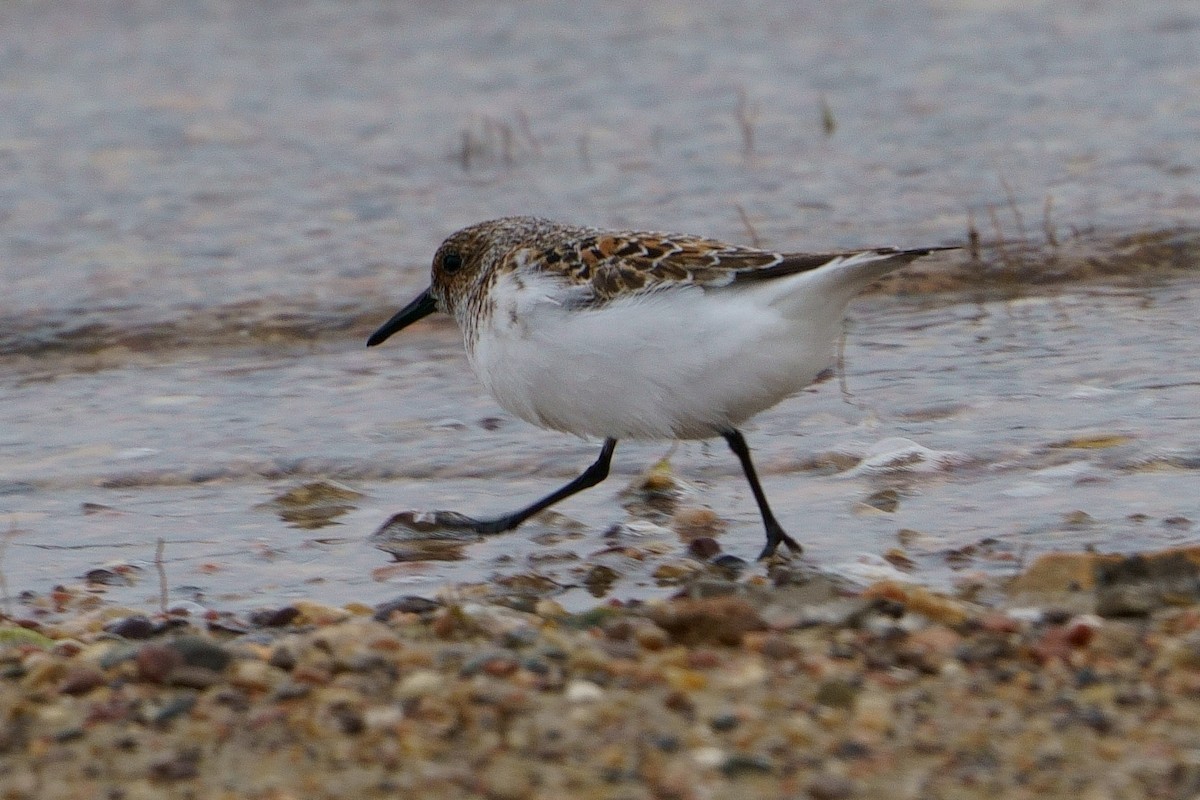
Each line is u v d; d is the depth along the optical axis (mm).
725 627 7777
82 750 6871
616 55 24922
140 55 25188
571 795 6406
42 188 19375
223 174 19859
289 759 6762
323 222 18203
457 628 8047
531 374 9188
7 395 13906
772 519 9602
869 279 8734
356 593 9531
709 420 9086
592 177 19406
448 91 23328
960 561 9391
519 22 26828
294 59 24969
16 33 26297
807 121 21250
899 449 11367
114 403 13609
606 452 10211
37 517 11125
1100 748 6621
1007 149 19609
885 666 7398
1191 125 20000
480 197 18906
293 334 15367
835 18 26531
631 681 7297
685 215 17938
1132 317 14352
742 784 6453
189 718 7129
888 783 6430
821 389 12891
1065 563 8547
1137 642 7516
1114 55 23484
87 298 16141
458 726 6934
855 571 9133
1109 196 17625
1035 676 7262
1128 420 11742
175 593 9602
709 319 8742
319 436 12562
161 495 11555
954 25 25781
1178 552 8320
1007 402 12344
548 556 9984
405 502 11219
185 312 15789
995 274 15773
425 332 15383
